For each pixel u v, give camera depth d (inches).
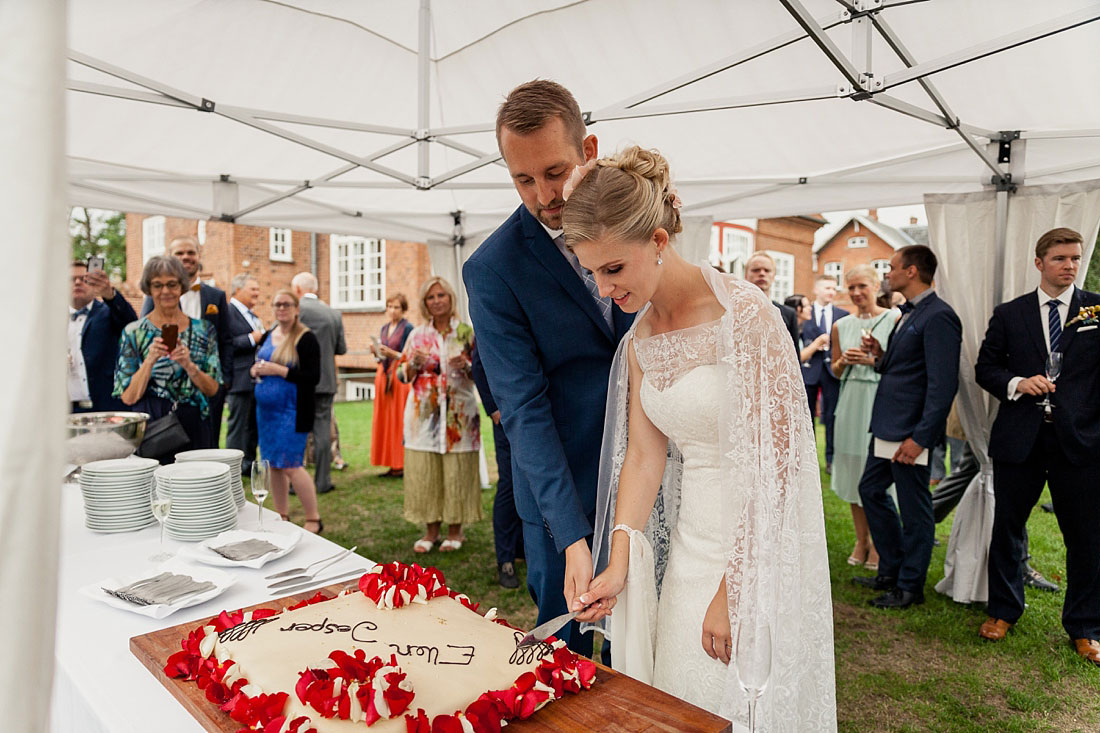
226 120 161.0
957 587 154.3
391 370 270.2
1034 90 129.7
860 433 177.5
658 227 56.5
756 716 57.0
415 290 555.2
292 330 186.1
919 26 114.7
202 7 123.6
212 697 45.6
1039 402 130.5
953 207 154.4
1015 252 150.3
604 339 74.9
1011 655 130.3
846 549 196.7
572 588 63.0
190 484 85.7
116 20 122.2
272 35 136.7
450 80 158.2
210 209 203.2
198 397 141.0
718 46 131.0
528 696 43.6
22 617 23.1
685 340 62.7
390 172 150.6
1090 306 127.5
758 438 59.0
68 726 53.7
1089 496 126.5
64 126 23.3
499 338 71.3
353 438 374.3
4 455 22.6
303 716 40.8
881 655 130.6
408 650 49.2
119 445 105.9
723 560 62.6
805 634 61.2
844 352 182.1
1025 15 107.7
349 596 59.9
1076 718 109.6
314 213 229.3
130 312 193.3
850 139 163.3
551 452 68.4
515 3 127.5
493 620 56.6
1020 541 137.0
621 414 70.7
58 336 23.6
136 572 74.6
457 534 187.8
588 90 155.6
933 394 143.3
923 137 158.1
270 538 82.8
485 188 182.5
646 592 66.4
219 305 207.2
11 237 22.4
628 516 67.1
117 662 54.0
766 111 151.9
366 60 148.9
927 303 149.3
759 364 59.2
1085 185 142.6
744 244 772.6
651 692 47.0
